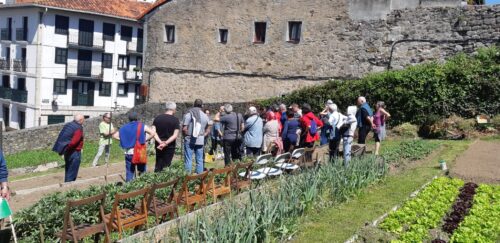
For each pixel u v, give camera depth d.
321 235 7.65
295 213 8.15
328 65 23.89
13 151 24.17
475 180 11.24
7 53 44.47
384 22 22.39
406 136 18.86
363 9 22.89
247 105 23.66
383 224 7.98
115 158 20.16
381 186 10.78
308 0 24.41
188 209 8.41
